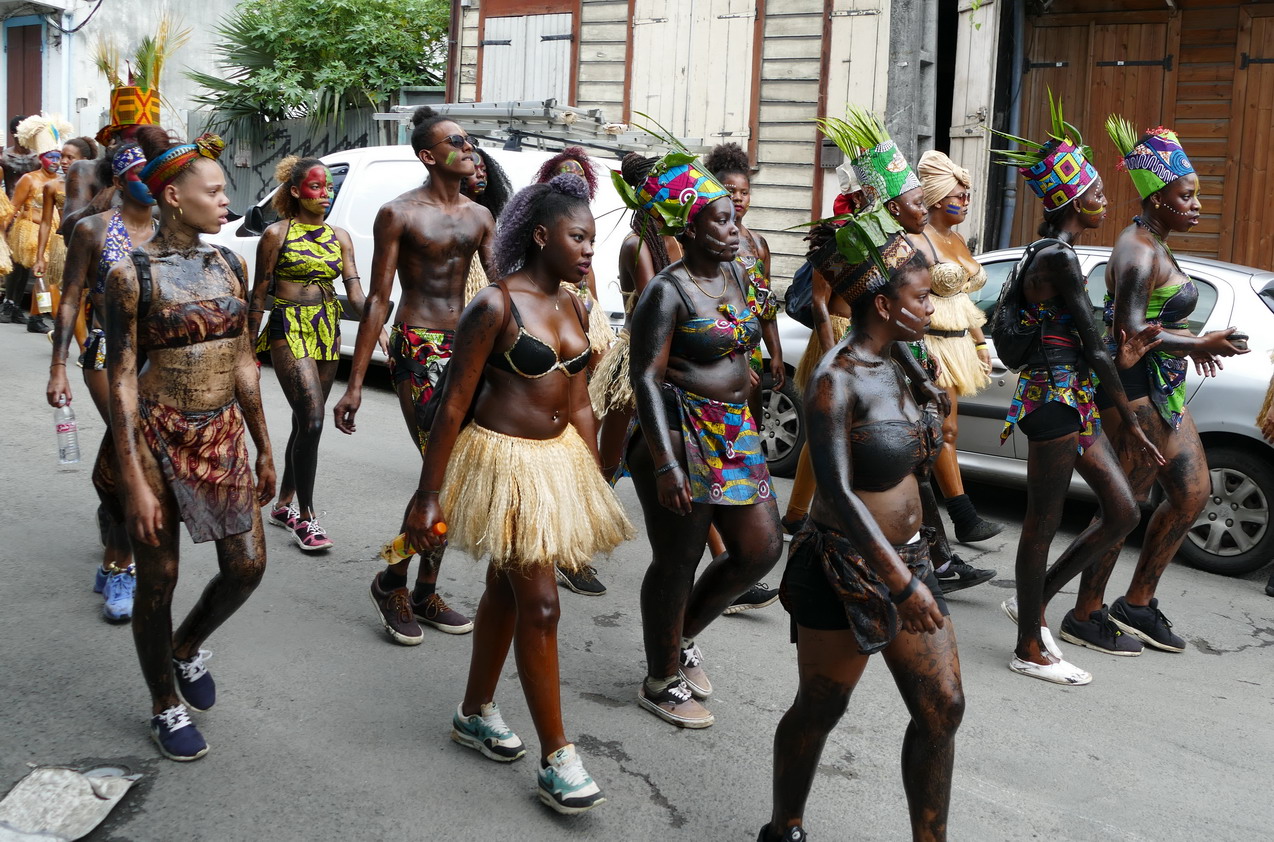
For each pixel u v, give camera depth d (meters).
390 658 4.50
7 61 20.83
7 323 12.20
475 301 3.35
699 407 3.93
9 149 12.83
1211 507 6.24
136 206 4.23
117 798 3.36
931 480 7.18
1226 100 10.84
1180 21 10.91
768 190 11.99
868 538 2.75
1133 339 4.81
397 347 4.93
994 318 4.83
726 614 5.29
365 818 3.35
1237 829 3.62
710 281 3.94
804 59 11.64
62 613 4.71
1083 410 4.63
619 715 4.15
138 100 4.42
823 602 2.97
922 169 6.20
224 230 10.52
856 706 4.34
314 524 5.74
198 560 5.45
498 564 3.36
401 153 9.43
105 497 4.26
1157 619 5.20
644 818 3.46
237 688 4.16
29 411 8.12
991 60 10.42
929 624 2.72
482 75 13.91
